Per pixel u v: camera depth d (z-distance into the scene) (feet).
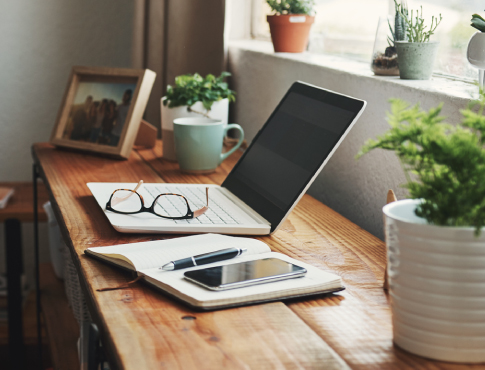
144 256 2.32
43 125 6.69
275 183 3.18
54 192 3.55
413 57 3.24
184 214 3.03
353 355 1.71
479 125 1.61
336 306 2.08
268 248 2.57
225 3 5.34
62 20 6.48
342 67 3.93
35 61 6.53
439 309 1.61
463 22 3.60
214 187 3.64
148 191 3.45
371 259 2.62
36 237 5.04
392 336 1.84
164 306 2.02
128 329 1.83
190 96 4.34
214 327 1.86
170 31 5.42
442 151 1.56
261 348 1.73
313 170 2.92
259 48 5.37
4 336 5.97
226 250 2.41
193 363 1.63
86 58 6.61
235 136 5.71
